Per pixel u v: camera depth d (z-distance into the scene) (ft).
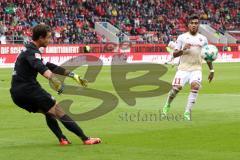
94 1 483.10
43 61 84.69
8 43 384.88
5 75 278.46
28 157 78.38
